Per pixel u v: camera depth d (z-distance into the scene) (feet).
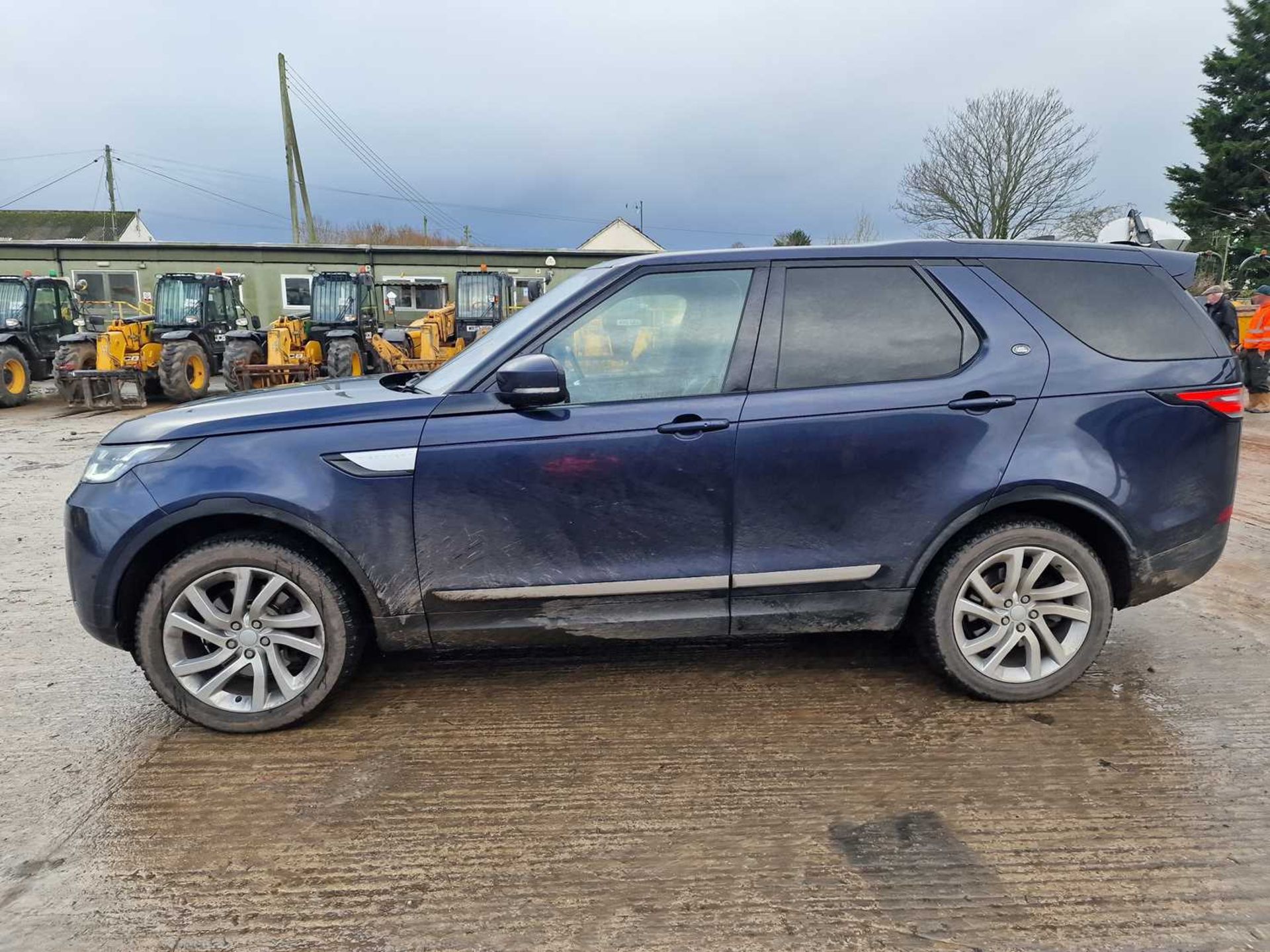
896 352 9.75
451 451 9.23
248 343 50.19
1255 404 36.09
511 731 9.80
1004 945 6.40
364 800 8.45
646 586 9.61
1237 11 122.83
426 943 6.52
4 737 9.77
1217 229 118.93
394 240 177.37
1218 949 6.31
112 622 9.35
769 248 10.05
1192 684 10.69
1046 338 9.83
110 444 9.59
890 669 11.28
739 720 9.98
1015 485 9.59
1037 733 9.53
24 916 6.83
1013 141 101.30
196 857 7.57
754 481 9.48
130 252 76.89
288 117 101.04
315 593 9.44
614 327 9.72
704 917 6.76
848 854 7.52
